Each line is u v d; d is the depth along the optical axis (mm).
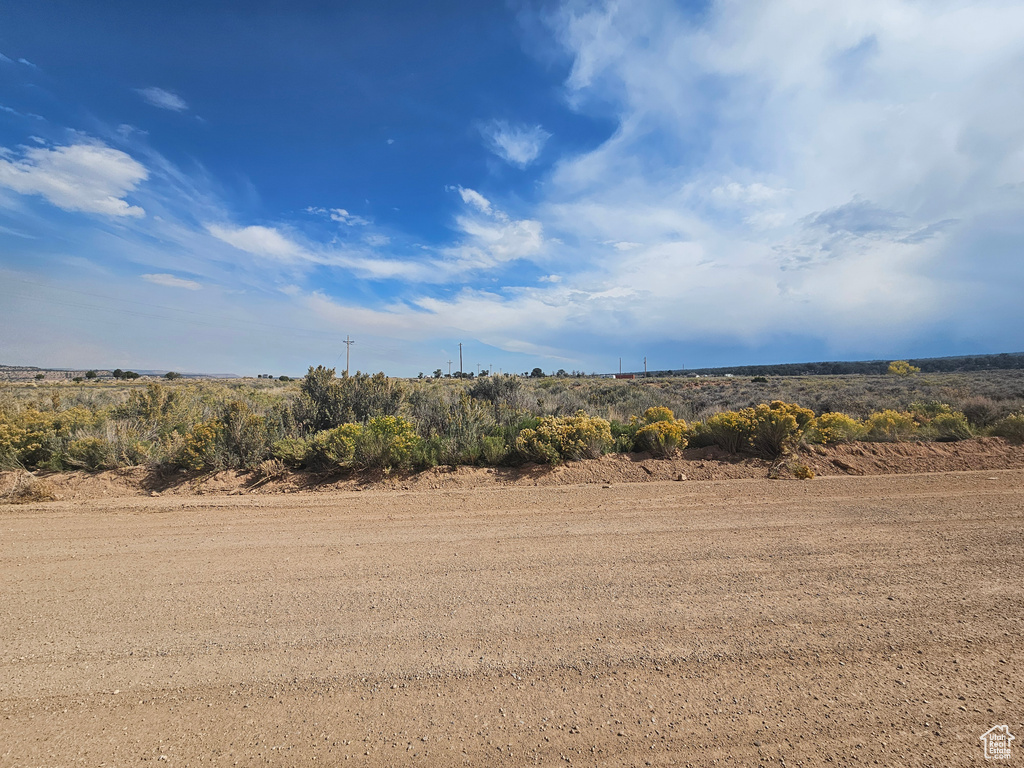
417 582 4754
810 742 2576
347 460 9516
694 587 4520
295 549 5777
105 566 5305
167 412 13906
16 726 2793
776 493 8148
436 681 3156
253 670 3309
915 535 5879
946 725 2684
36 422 10992
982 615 3895
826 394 29156
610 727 2723
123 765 2506
